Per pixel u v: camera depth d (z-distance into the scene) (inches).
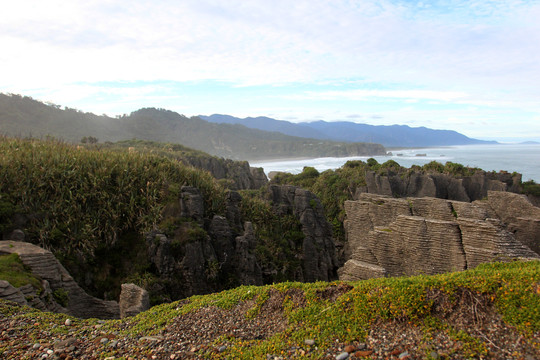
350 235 1267.2
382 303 413.7
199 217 1322.6
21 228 1061.8
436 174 2399.1
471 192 2313.0
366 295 434.3
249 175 4338.1
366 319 408.8
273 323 465.1
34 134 5536.4
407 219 839.1
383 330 389.1
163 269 1155.9
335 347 381.7
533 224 1008.9
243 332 456.1
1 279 635.5
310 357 372.5
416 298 399.9
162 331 478.6
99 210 1193.4
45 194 1136.8
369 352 358.9
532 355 313.6
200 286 1190.9
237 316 494.9
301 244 1670.8
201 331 469.1
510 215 1148.5
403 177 2464.3
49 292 715.4
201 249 1222.3
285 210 1771.7
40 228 1074.7
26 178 1122.0
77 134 6998.0
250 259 1333.7
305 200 1739.7
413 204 1054.4
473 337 347.9
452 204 930.1
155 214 1245.1
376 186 2372.0
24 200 1087.6
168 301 1110.4
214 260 1262.3
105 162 1338.6
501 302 371.6
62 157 1263.5
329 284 516.1
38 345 443.8
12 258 722.2
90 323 538.3
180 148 5275.6
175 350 428.5
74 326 521.0
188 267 1176.2
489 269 505.7
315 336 406.0
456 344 342.6
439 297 398.6
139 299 717.9
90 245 1129.4
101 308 835.4
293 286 519.2
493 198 1202.0
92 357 421.4
